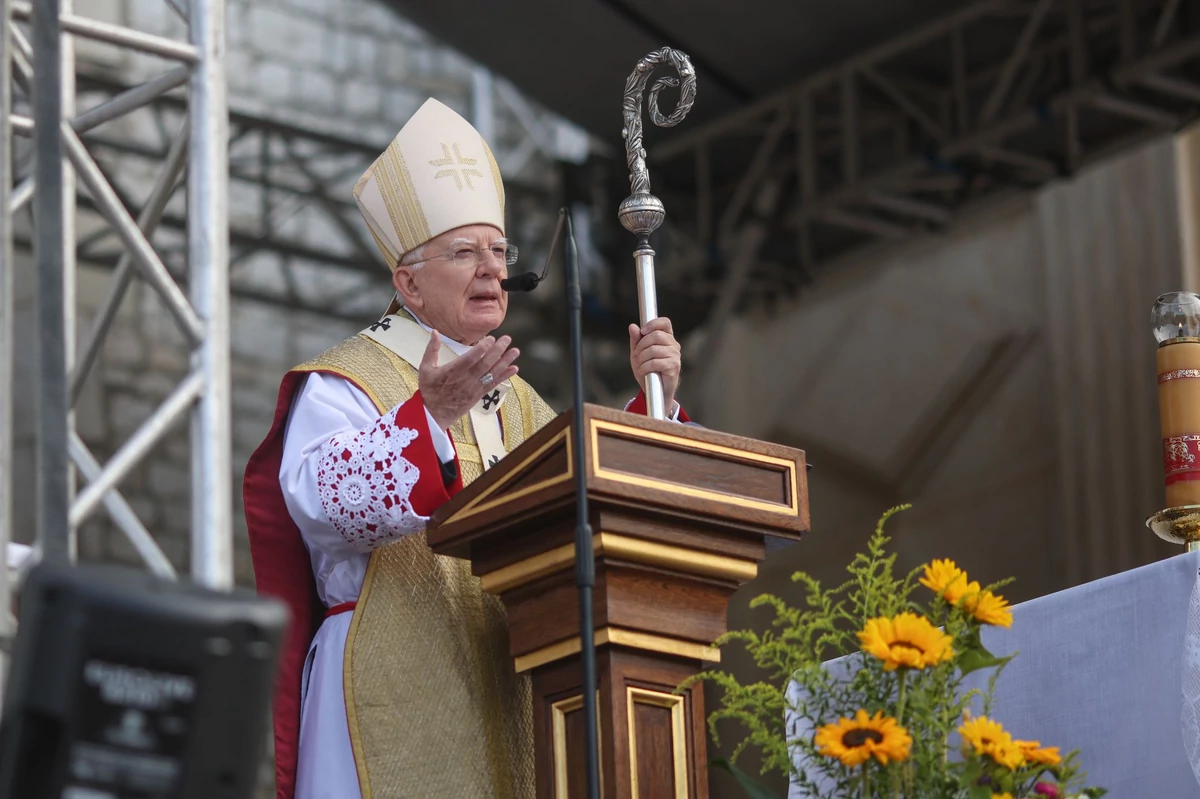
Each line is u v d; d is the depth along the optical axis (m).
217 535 13.91
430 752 9.90
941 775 7.41
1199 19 29.84
